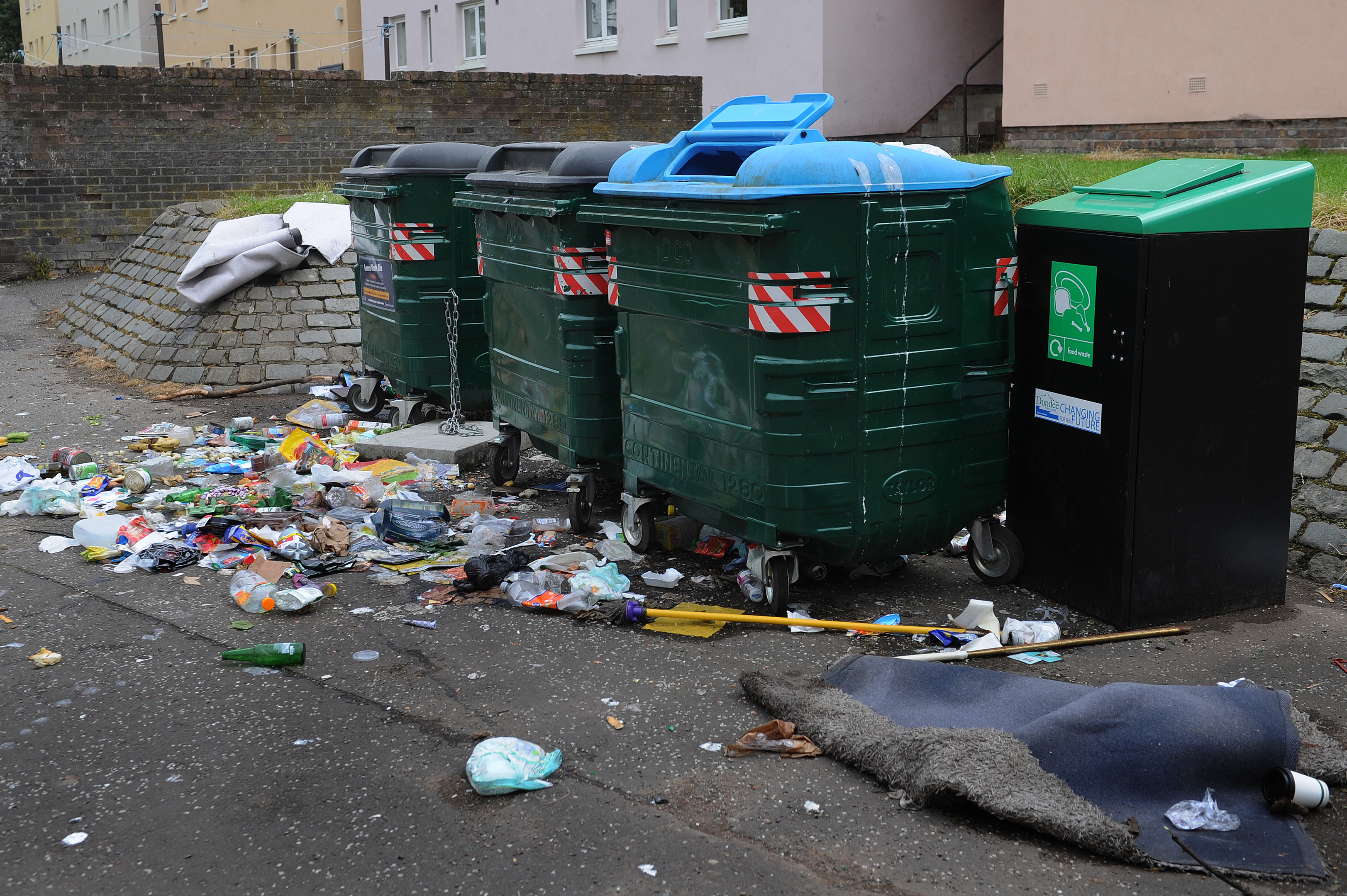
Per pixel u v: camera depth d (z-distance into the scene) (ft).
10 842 10.61
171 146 52.08
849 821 10.74
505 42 81.87
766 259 14.25
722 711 13.03
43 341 39.68
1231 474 15.19
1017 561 16.66
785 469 14.96
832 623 15.30
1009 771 10.88
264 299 34.17
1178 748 11.13
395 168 24.49
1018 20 49.24
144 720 12.98
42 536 19.77
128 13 134.92
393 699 13.44
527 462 24.75
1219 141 42.39
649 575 17.37
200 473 23.75
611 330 18.99
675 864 10.07
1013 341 15.78
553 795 11.24
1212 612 15.56
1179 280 14.34
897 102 60.29
